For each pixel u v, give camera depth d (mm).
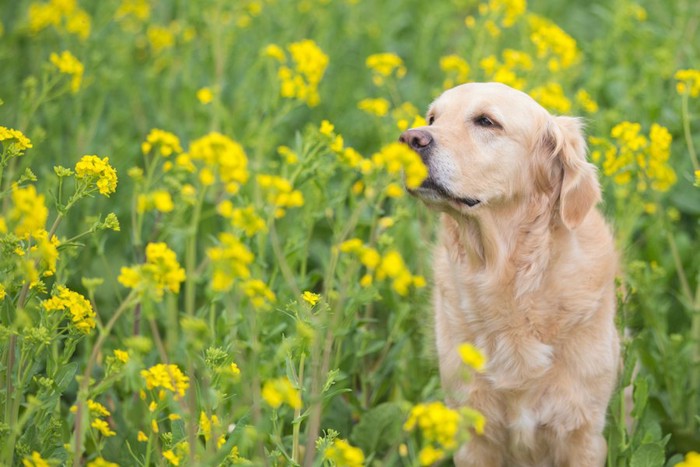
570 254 7531
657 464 6973
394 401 8500
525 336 7484
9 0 14812
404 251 9719
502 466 7984
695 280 9797
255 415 5648
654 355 8703
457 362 7656
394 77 13641
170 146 7723
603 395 7531
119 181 10562
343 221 9297
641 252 10500
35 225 5625
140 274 5301
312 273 8789
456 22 15117
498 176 7484
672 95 11359
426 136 7312
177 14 14984
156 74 13391
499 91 7621
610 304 7637
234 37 13039
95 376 8227
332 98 13375
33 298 6613
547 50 11273
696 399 8602
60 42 12930
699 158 10656
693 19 12820
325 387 6043
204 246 9961
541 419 7539
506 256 7551
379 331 9453
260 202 7863
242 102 11844
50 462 5562
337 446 5344
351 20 15008
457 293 7766
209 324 7648
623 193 9289
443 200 7414
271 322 8219
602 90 12297
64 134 12211
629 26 12680
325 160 8773
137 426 7609
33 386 7180
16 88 12359
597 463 7594
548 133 7703
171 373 5602
